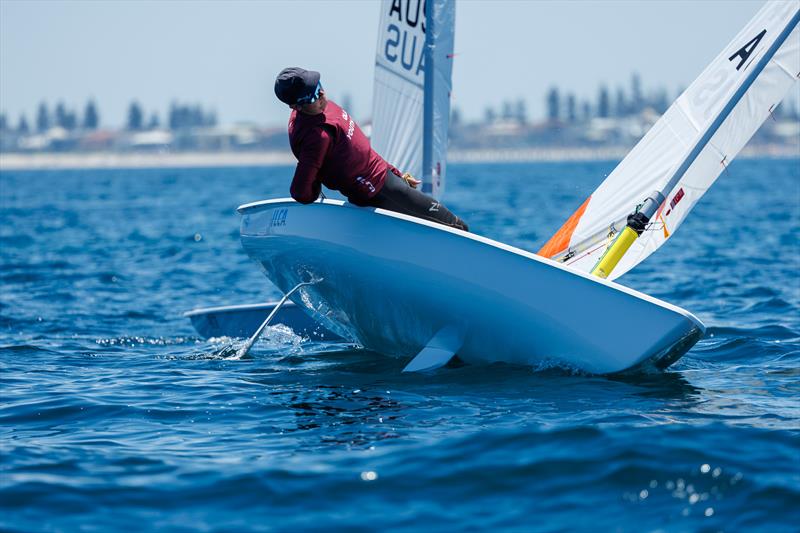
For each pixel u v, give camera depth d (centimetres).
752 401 1995
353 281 2319
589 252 2808
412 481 1512
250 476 1546
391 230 2211
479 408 1953
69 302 4069
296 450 1694
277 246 2402
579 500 1422
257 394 2153
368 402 2038
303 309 2719
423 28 3419
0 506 1441
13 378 2391
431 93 3425
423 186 3453
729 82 2670
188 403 2086
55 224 9588
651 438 1653
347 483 1510
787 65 2619
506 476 1516
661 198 2477
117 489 1506
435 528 1341
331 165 2139
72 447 1747
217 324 3073
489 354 2331
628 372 2236
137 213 11581
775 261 5228
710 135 2581
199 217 10681
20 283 4753
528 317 2191
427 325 2345
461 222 2322
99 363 2622
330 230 2269
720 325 3122
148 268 5500
